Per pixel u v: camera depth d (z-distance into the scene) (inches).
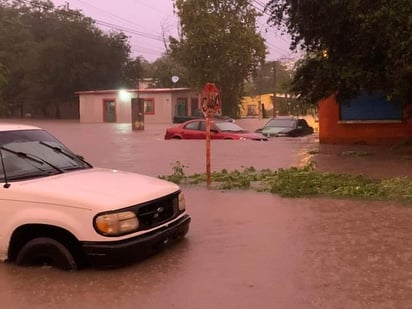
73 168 271.6
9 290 210.8
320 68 666.2
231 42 2026.3
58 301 198.8
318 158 612.4
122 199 227.1
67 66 2315.5
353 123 791.1
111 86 2395.4
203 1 1994.3
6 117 2450.8
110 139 1013.8
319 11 630.5
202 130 951.0
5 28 2549.2
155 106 2034.9
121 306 192.9
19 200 230.7
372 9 569.3
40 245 230.5
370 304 187.6
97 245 218.7
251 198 380.8
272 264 233.1
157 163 602.5
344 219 310.3
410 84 585.9
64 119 2332.7
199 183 446.6
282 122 1109.7
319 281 211.0
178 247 261.3
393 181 402.3
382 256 240.2
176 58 2122.3
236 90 2153.1
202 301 195.0
